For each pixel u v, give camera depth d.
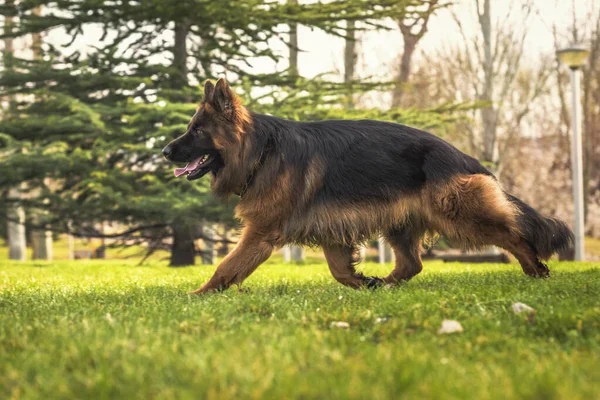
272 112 19.06
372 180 6.94
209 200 18.50
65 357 3.65
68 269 16.19
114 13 19.61
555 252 7.32
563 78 43.12
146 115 18.44
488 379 3.23
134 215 19.94
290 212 6.91
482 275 8.81
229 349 3.70
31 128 19.64
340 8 20.20
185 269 15.09
